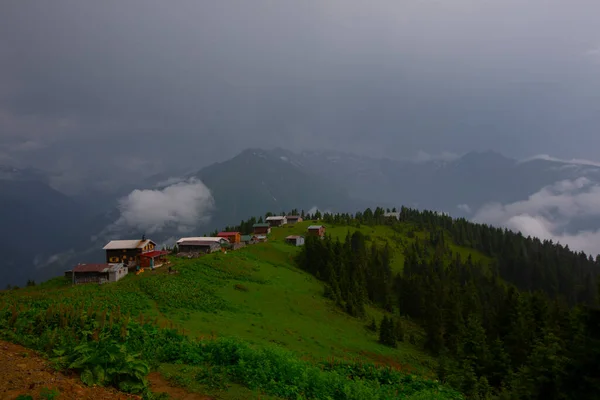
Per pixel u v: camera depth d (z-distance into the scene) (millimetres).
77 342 18922
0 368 14414
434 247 184000
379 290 109625
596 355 21469
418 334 88750
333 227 181375
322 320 72938
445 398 24906
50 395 12750
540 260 172375
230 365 20734
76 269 72062
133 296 55719
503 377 44500
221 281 74938
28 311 23125
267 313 64938
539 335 56844
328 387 20750
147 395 15531
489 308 99875
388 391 24203
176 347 22859
